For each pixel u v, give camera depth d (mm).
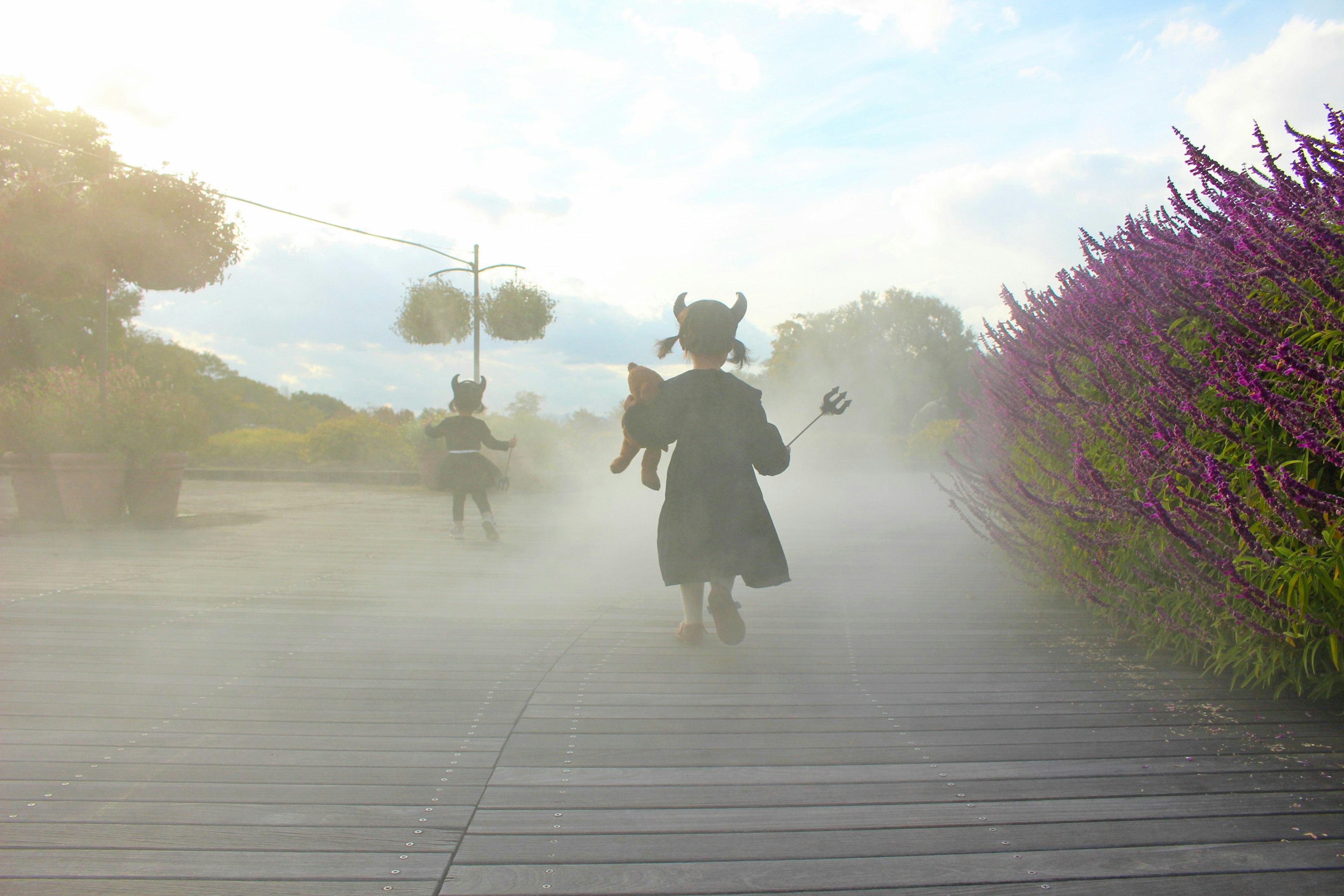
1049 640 3115
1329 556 1901
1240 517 1919
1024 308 4082
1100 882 1384
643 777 1823
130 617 3449
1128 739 2041
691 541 2887
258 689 2461
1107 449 2932
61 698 2352
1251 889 1358
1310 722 2148
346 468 16406
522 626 3361
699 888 1363
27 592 3977
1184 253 2500
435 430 6355
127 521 7223
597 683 2547
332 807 1658
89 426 6867
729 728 2145
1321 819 1605
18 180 6746
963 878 1396
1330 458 1752
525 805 1676
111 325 24391
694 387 3010
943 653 2920
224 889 1349
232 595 3982
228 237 7289
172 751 1956
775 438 3045
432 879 1386
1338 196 1851
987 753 1963
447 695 2410
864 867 1433
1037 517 3658
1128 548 2783
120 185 6773
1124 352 2625
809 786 1772
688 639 3031
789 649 2984
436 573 4734
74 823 1579
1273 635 2076
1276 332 2023
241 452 19672
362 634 3195
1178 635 2703
